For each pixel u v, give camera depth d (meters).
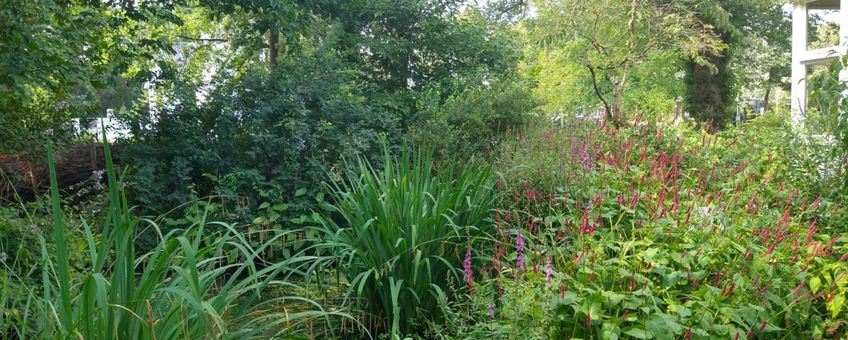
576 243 4.11
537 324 3.39
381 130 10.06
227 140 9.10
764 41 27.23
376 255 4.92
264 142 8.93
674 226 4.22
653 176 5.27
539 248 4.18
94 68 7.48
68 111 8.61
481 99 10.24
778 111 9.27
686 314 3.31
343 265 5.09
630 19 12.58
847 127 5.39
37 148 7.61
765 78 29.97
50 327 2.52
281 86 9.27
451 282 4.46
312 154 9.11
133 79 9.91
